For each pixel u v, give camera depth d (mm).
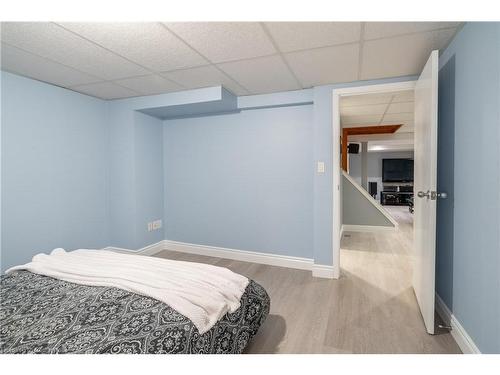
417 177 2145
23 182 2436
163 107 3008
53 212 2695
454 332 1649
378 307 2080
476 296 1390
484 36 1300
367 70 2240
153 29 1615
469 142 1467
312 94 2766
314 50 1880
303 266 2971
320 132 2654
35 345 975
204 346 1141
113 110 3264
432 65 1615
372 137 6105
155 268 1611
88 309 1188
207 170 3410
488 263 1269
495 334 1210
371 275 2744
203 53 1934
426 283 1790
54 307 1215
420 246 2012
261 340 1684
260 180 3148
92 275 1496
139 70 2273
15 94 2357
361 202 4949
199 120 3408
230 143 3264
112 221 3346
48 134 2631
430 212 1666
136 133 3215
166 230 3703
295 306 2119
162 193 3662
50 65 2158
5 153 2301
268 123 3072
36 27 1587
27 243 2473
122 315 1142
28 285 1449
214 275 1557
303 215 2977
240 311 1437
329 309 2064
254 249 3217
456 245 1649
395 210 8219
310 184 2932
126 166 3232
